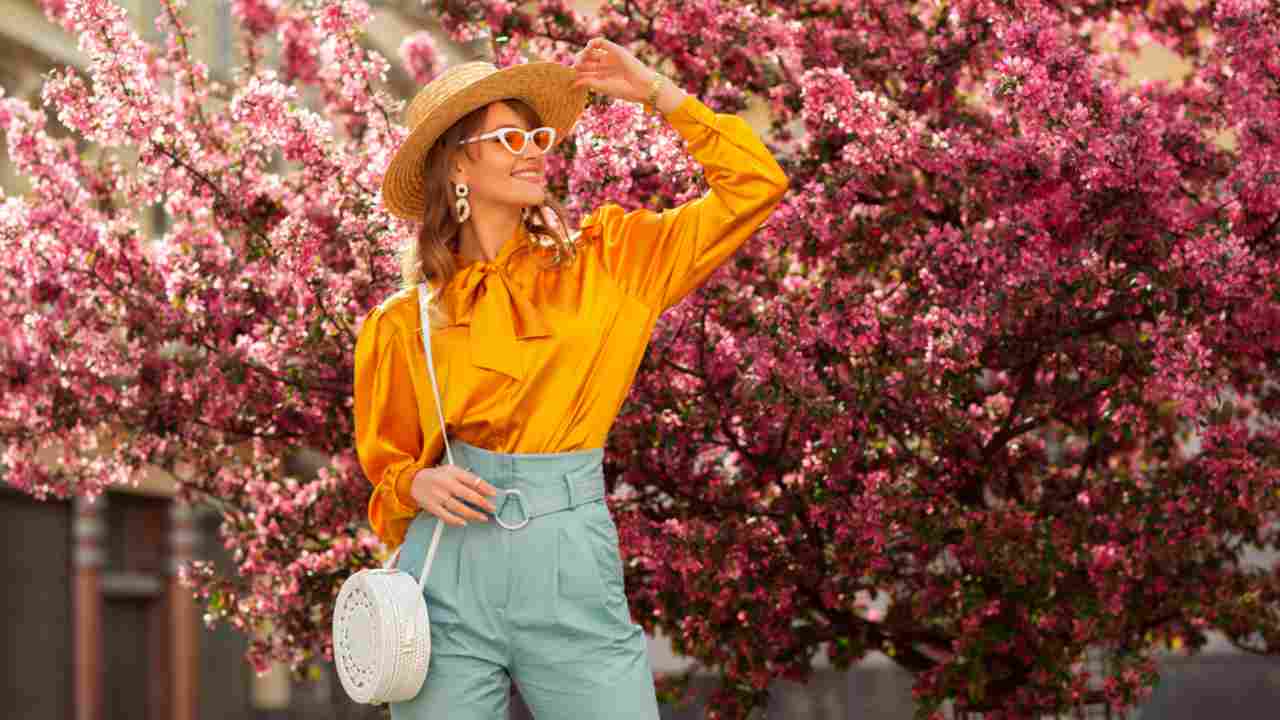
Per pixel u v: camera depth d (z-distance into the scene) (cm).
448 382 268
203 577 484
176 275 449
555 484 263
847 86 405
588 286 270
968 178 403
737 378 421
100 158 496
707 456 458
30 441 486
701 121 276
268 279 450
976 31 434
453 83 284
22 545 1243
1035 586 432
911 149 405
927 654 504
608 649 264
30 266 459
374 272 438
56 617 1296
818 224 410
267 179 463
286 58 531
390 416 278
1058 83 388
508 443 264
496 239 279
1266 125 397
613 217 281
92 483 486
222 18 1280
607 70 280
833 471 411
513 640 262
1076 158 386
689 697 506
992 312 394
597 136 414
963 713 468
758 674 453
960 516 423
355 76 446
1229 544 507
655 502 455
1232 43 410
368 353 280
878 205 432
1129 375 427
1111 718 469
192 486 491
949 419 414
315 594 468
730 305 436
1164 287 385
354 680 262
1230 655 1069
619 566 271
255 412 451
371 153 447
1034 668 443
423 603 261
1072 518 435
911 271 416
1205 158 429
